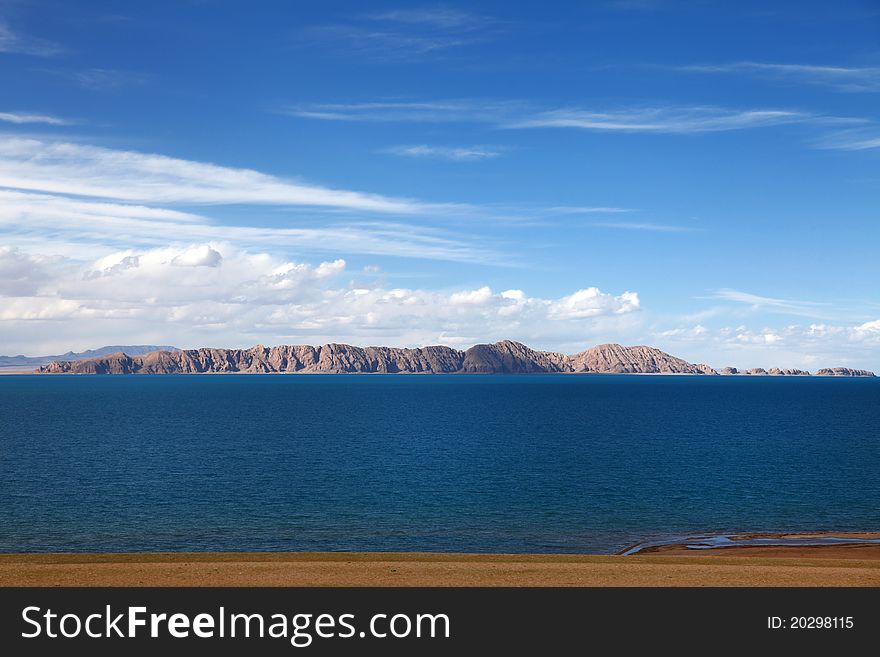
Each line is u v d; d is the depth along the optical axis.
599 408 184.62
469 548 40.09
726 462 77.06
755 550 38.38
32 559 27.73
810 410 176.38
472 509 51.22
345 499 54.97
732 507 52.28
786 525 46.50
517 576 23.94
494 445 94.19
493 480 64.38
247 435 107.12
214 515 48.97
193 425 125.69
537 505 52.78
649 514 49.66
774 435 108.69
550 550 39.44
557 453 85.38
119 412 161.38
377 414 157.88
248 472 68.88
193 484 61.72
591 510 51.03
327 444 94.69
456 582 22.97
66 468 71.12
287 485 61.41
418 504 53.06
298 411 167.25
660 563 27.25
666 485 61.88
